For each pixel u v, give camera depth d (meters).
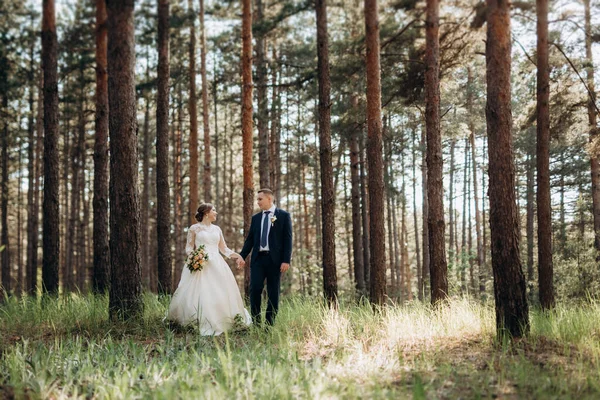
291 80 26.86
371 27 11.48
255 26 17.56
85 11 21.06
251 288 8.04
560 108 14.52
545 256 12.32
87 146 28.70
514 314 6.13
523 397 4.02
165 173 13.21
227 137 34.31
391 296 21.53
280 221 8.05
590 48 16.36
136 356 5.75
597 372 4.57
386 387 4.34
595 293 16.14
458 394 4.16
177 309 7.98
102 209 12.20
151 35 22.17
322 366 5.22
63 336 7.11
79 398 4.19
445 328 6.67
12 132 25.62
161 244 13.05
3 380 4.50
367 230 22.12
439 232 11.36
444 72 13.86
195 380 4.52
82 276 28.92
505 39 6.35
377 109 11.46
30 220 25.88
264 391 4.19
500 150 6.29
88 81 23.94
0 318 8.03
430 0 11.75
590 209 24.50
